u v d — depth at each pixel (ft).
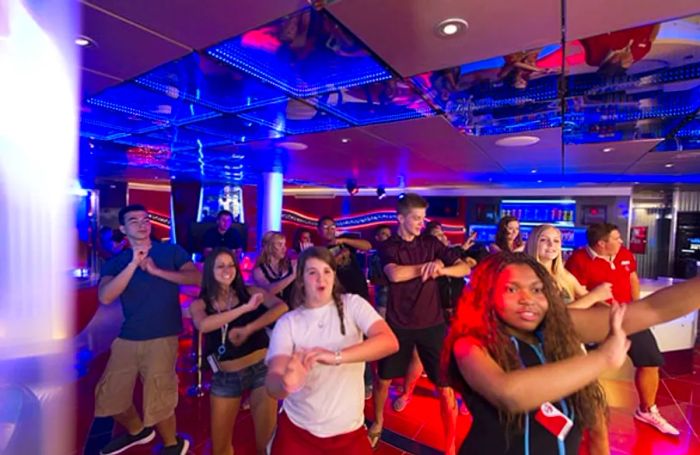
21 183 11.36
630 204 28.32
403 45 7.06
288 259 10.75
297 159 19.89
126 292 7.68
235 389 7.00
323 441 5.01
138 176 28.78
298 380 4.30
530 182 28.68
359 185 32.60
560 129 12.69
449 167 21.38
